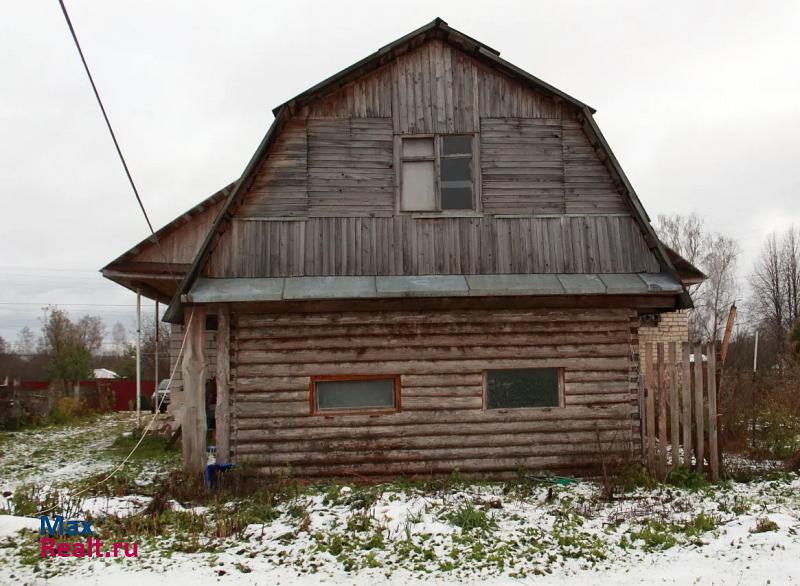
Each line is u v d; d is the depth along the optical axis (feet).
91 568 21.20
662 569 20.89
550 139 36.32
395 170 35.47
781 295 176.76
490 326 34.96
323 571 21.17
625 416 35.01
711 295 156.56
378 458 33.96
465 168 36.17
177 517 26.99
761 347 139.23
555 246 35.58
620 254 35.78
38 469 43.01
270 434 33.71
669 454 35.65
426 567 21.38
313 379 34.14
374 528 24.94
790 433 37.86
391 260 34.83
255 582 20.13
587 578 20.34
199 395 33.55
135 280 53.52
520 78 35.99
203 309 33.91
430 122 35.86
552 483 33.27
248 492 31.22
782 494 30.19
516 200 35.76
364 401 34.63
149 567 21.38
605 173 36.40
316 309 33.94
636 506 28.63
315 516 27.09
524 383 35.22
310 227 34.81
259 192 34.91
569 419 34.83
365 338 34.45
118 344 313.32
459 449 34.30
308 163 35.19
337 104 35.65
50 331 134.92
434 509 27.94
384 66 36.01
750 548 22.00
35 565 21.44
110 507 29.17
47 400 82.99
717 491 31.24
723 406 39.06
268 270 34.32
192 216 55.26
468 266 35.06
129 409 109.50
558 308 35.29
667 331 64.08
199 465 33.30
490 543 23.62
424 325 34.73
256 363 34.04
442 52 36.29
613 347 35.32
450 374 34.60
